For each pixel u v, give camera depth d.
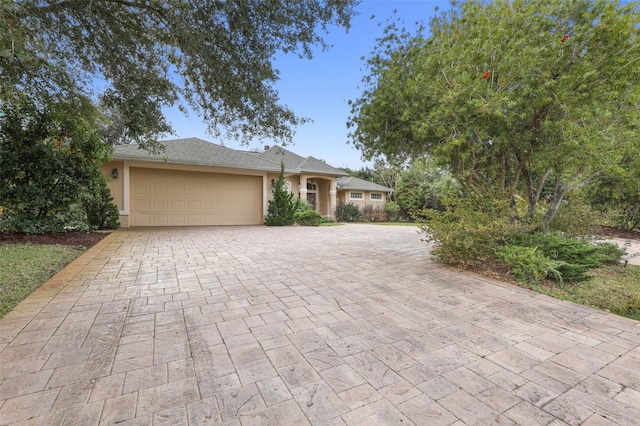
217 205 13.51
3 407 1.76
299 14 5.72
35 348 2.45
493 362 2.39
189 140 15.08
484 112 4.59
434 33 5.59
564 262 4.71
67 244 7.07
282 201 13.77
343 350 2.54
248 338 2.72
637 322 3.23
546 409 1.86
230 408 1.82
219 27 5.62
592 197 11.57
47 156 7.34
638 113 4.71
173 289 4.06
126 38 6.18
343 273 5.03
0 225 7.09
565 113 4.57
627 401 1.94
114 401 1.84
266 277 4.72
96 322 2.97
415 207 22.31
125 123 7.47
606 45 4.20
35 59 4.63
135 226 11.86
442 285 4.45
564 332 2.96
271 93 6.93
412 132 5.68
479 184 6.41
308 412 1.80
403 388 2.05
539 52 4.52
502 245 5.52
